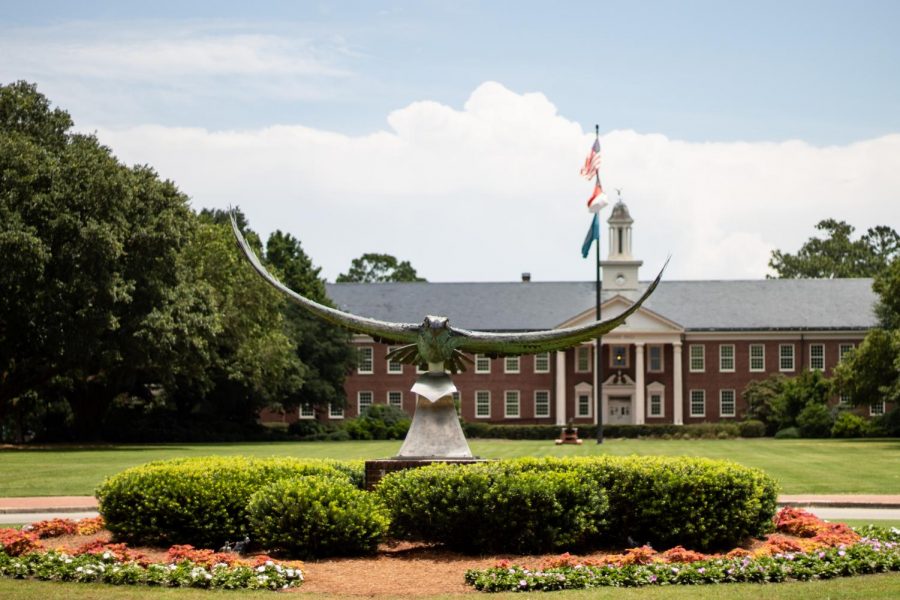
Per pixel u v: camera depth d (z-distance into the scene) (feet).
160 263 184.65
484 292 324.60
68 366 184.96
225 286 228.02
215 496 55.31
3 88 183.93
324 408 313.53
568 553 51.55
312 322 282.56
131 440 236.43
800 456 160.66
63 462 140.46
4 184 167.73
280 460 61.62
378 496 55.26
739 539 55.93
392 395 319.06
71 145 181.78
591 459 57.41
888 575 48.29
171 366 191.93
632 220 317.83
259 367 240.73
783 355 309.63
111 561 49.37
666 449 193.36
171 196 190.29
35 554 49.98
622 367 310.04
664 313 313.12
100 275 170.91
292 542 52.21
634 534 55.31
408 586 46.50
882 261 440.45
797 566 48.11
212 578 46.24
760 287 321.93
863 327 306.76
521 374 315.99
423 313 317.42
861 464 139.33
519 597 43.73
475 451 188.65
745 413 296.51
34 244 159.94
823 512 84.69
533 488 52.29
